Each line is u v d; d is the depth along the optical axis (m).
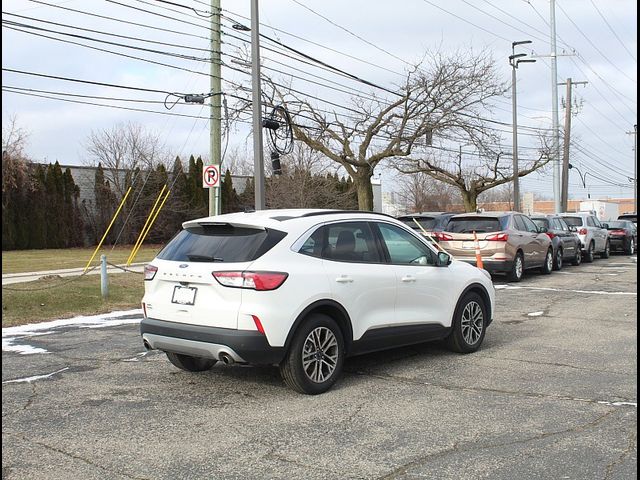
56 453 4.60
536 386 6.36
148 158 45.91
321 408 5.68
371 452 4.59
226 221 6.20
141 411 5.61
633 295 13.52
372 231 6.99
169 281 6.20
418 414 5.48
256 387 6.39
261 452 4.61
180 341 6.01
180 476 4.18
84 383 6.61
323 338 6.21
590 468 4.26
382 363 7.43
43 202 35.91
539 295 13.75
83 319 11.10
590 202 50.69
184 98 17.33
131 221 38.81
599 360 7.49
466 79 24.70
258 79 15.16
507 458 4.45
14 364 7.53
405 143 25.64
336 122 25.28
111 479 4.13
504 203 79.19
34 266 21.39
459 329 7.80
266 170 35.72
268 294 5.72
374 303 6.70
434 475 4.17
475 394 6.10
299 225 6.26
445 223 19.25
